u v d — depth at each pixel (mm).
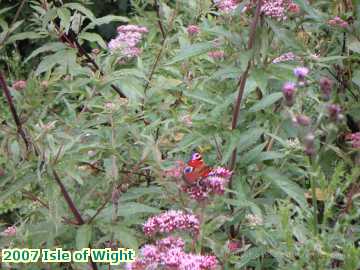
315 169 1229
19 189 1250
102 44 1694
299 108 1235
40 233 1300
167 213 1299
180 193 1328
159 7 1930
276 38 1481
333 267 1321
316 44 1784
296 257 1276
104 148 1317
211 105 1536
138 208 1313
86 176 1413
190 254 1223
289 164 1471
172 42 1853
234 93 1430
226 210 1440
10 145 1289
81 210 1355
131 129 1390
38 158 1250
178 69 1727
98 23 1674
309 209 1328
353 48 1586
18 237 1341
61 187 1278
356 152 1585
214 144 1481
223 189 1288
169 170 1313
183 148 1393
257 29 1363
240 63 1393
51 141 1231
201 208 1299
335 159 1548
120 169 1417
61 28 1657
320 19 1631
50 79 1403
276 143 1591
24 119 1288
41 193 1450
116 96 1531
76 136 1348
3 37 1448
